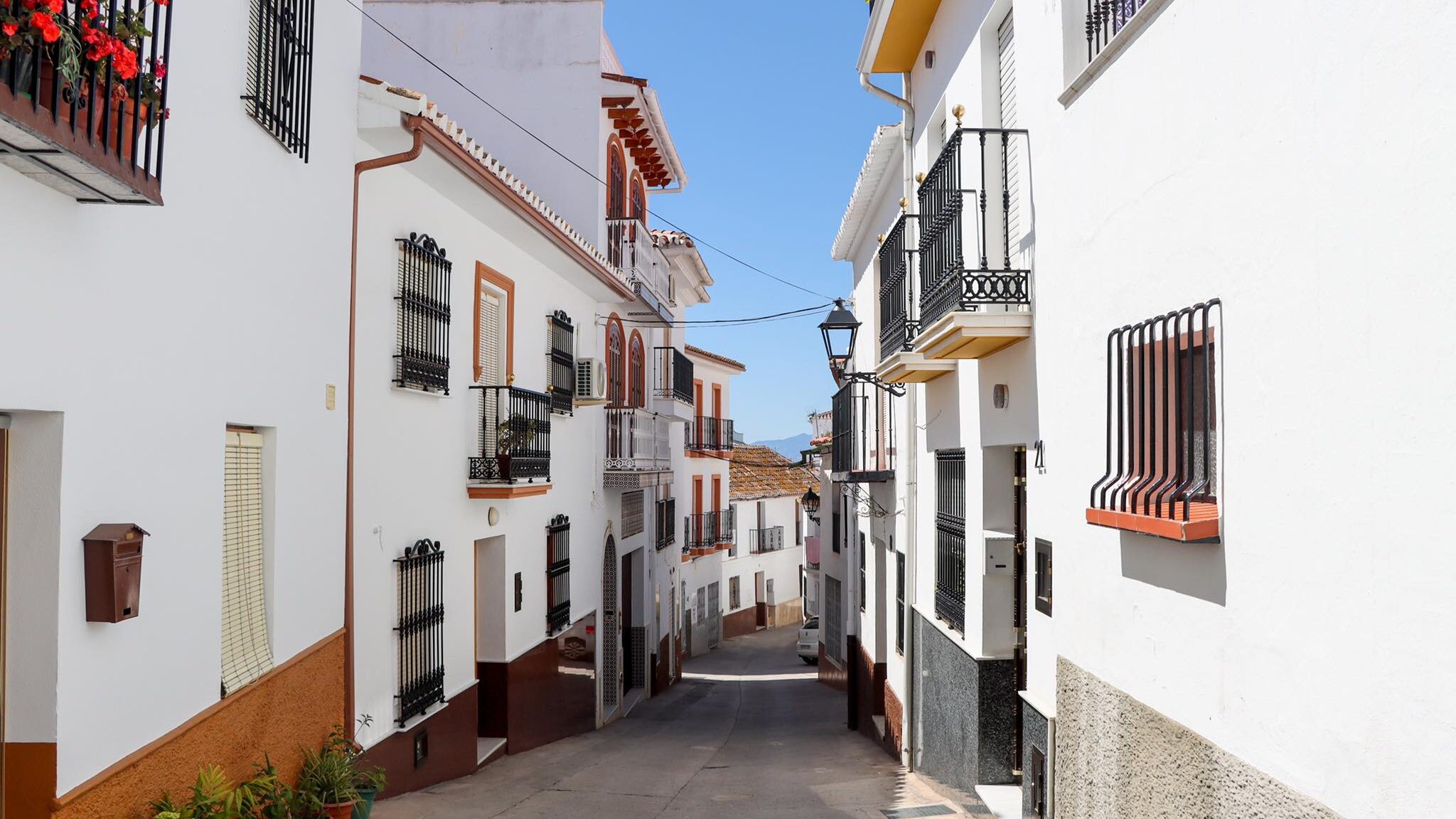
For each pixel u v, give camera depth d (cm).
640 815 919
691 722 1828
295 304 688
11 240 379
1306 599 367
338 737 753
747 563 4266
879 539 1524
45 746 411
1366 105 332
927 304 875
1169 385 477
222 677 584
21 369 388
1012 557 852
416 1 1697
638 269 1820
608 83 1684
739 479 4369
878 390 1520
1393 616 318
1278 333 387
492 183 973
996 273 739
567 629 1502
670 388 2344
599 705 1727
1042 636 721
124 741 464
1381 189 324
